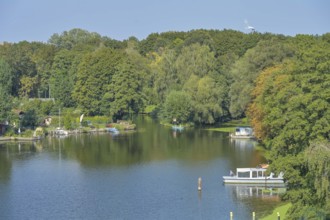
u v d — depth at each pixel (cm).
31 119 16888
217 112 17325
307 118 6650
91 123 17938
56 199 8706
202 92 17300
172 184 9594
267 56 14775
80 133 16838
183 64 19112
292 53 14888
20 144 14562
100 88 18862
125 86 18275
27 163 11694
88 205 8350
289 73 9312
